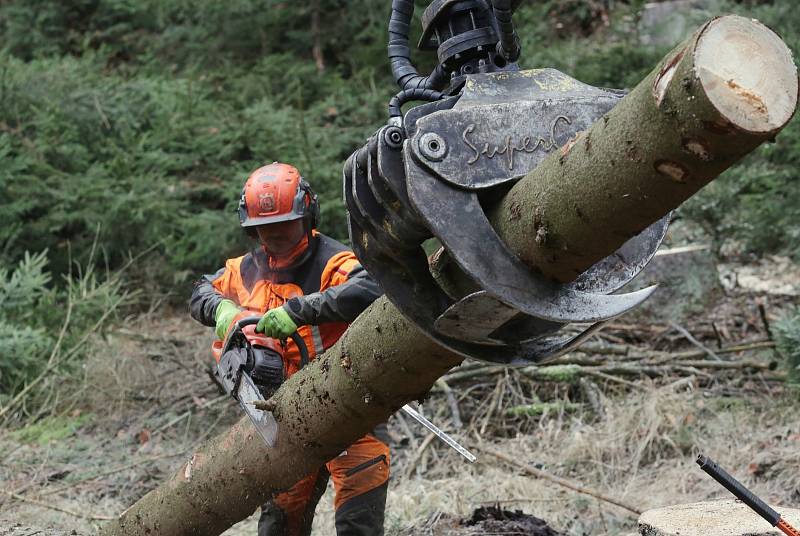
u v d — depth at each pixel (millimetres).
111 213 9648
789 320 6254
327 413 2959
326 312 3543
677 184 1807
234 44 12555
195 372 7738
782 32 9398
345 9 12500
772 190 8672
